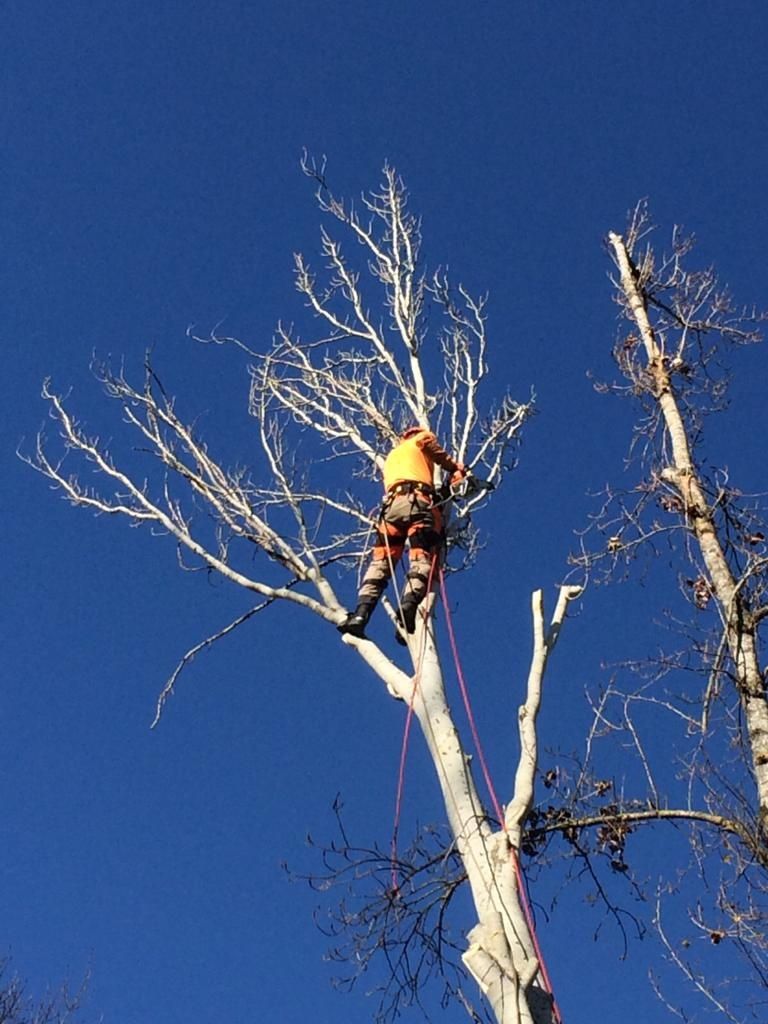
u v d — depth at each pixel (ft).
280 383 33.14
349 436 31.76
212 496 30.17
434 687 25.20
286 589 28.48
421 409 31.53
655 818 28.09
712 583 30.50
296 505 29.68
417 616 26.12
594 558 29.94
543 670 25.48
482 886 22.36
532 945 21.62
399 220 35.58
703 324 34.24
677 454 32.07
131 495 31.04
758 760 28.07
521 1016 20.38
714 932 27.04
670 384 33.35
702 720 28.76
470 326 33.12
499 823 23.32
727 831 27.91
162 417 31.58
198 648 29.12
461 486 29.32
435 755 24.40
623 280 35.24
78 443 32.19
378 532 27.12
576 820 27.91
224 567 29.07
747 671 29.04
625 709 28.73
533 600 26.63
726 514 31.07
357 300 34.53
